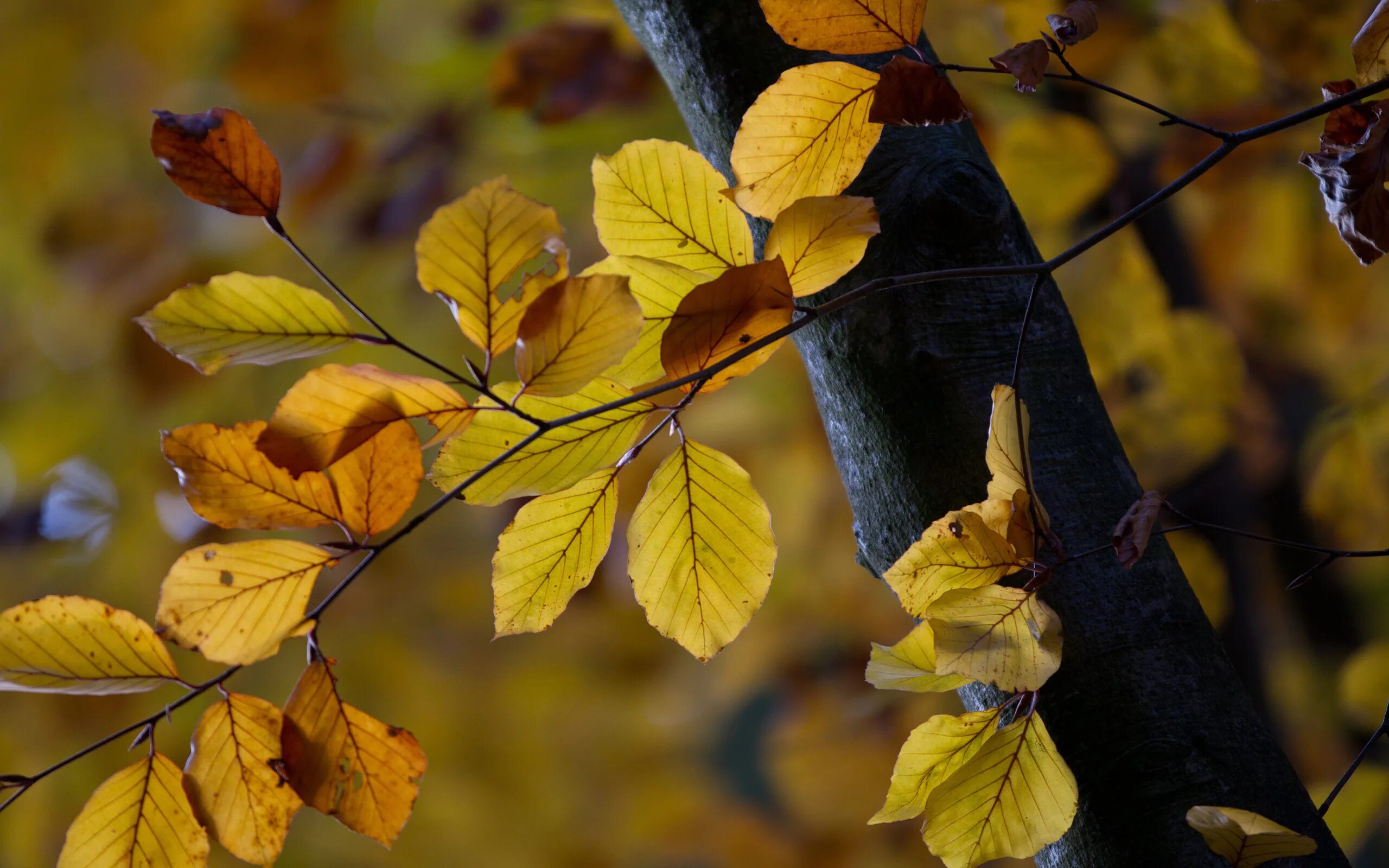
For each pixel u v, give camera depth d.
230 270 4.07
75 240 4.10
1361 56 1.41
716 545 1.43
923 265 1.46
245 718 1.40
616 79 3.03
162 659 1.39
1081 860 1.43
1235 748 1.43
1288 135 2.34
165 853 1.41
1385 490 2.69
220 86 3.99
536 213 1.36
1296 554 3.09
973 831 1.40
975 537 1.40
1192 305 2.83
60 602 1.38
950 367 1.45
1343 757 3.12
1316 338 3.56
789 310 1.39
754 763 6.69
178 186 1.37
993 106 2.58
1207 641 1.44
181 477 1.37
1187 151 2.40
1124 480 1.46
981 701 1.46
